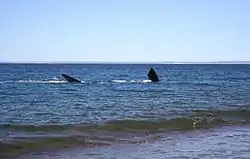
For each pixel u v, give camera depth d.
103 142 13.27
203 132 15.65
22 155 11.33
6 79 65.00
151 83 55.69
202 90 41.25
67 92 37.91
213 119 18.67
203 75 94.56
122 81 60.78
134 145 12.88
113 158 10.96
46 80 61.28
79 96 33.31
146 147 12.54
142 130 15.77
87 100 29.53
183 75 93.69
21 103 27.16
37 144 12.70
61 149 12.16
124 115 20.20
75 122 17.70
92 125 16.38
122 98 31.25
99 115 20.36
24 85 48.53
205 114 20.59
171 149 12.22
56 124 16.77
